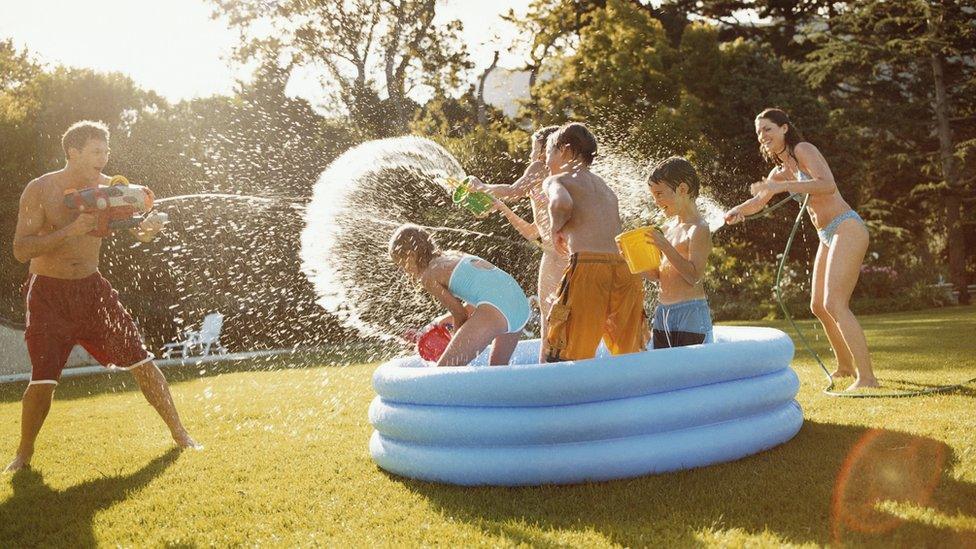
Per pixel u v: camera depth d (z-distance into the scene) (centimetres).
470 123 2048
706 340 414
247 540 290
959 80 2803
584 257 379
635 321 395
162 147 1638
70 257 439
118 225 437
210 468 407
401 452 360
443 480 345
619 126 1886
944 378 555
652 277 428
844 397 497
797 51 3073
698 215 416
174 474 397
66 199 429
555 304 381
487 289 390
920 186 2727
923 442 363
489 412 336
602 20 2091
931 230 3080
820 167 523
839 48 2744
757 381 368
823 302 554
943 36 2656
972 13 2627
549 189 386
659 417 331
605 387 328
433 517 301
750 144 2277
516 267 1370
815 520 270
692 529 268
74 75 2005
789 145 541
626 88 1956
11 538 313
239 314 1432
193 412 620
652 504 296
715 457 344
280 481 370
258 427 529
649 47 2106
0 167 1825
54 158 1938
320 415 569
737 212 542
